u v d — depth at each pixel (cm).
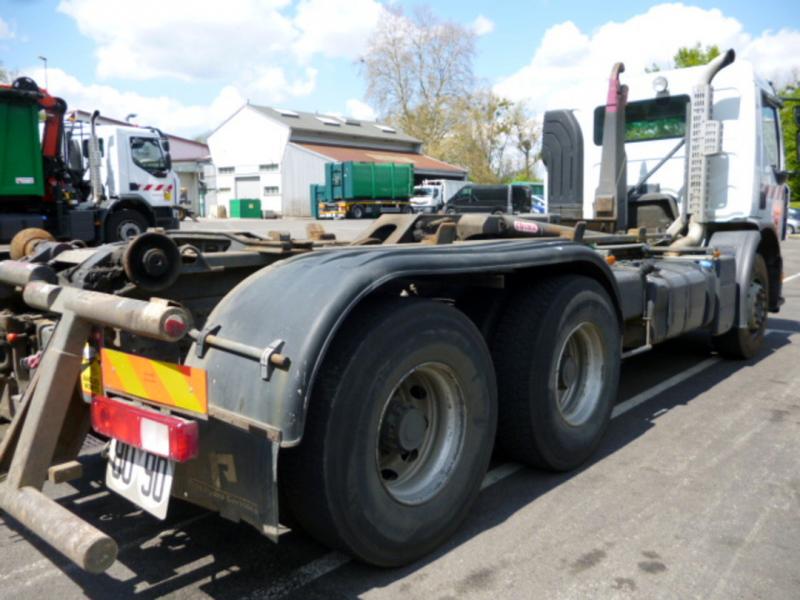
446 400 311
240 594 271
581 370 412
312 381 245
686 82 644
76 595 270
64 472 257
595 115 690
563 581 279
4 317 309
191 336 270
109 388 268
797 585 276
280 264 296
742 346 646
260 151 4934
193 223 3172
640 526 324
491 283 354
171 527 326
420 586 276
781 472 388
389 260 282
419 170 5128
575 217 708
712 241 655
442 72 5997
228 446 255
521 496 358
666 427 467
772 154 690
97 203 1513
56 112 1343
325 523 260
